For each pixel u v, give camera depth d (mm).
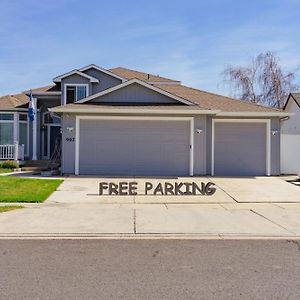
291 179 18578
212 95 24484
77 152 19125
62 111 18734
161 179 17781
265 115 19984
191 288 5293
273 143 20281
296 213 11227
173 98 20562
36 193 13695
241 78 41219
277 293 5129
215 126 20219
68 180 17047
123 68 32688
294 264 6469
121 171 19219
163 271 6059
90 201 12844
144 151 19234
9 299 4883
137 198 13422
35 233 8734
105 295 5023
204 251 7340
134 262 6574
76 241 8117
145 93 20812
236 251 7344
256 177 19281
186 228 9258
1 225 9414
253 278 5730
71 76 26422
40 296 4984
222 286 5379
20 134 27062
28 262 6547
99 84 26859
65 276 5801
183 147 19250
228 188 15641
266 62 41219
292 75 40844
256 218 10477
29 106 25672
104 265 6379
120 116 19109
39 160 25734
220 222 9938
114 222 9844
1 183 15523
